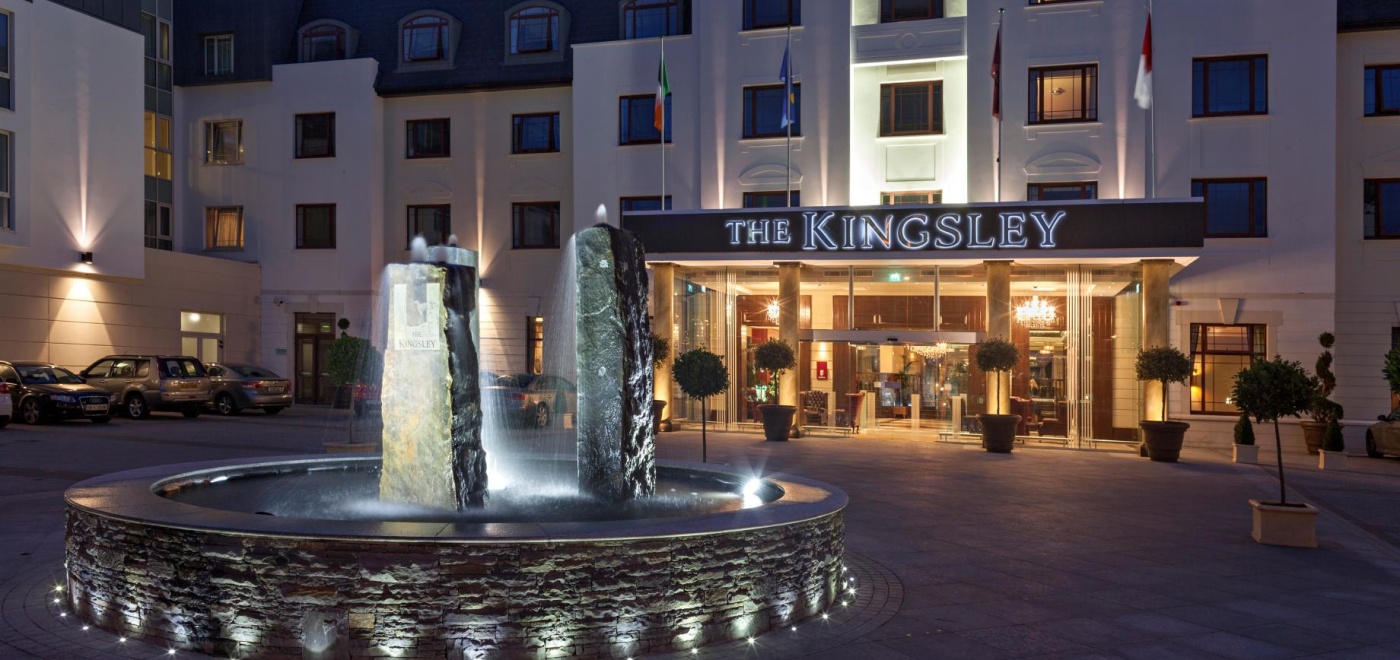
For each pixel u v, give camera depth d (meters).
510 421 23.39
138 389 24.05
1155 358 19.72
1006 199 23.83
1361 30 23.03
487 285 29.36
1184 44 23.27
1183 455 20.80
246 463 9.23
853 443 21.61
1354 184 23.25
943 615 7.10
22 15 22.97
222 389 25.77
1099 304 24.17
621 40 27.66
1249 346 23.12
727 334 24.92
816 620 6.78
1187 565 9.29
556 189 28.92
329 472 9.84
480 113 29.62
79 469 14.27
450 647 5.42
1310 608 7.65
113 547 6.07
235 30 30.89
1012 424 20.19
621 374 8.04
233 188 31.11
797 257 22.39
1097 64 23.56
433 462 7.49
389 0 31.89
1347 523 12.33
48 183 23.64
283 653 5.50
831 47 25.19
